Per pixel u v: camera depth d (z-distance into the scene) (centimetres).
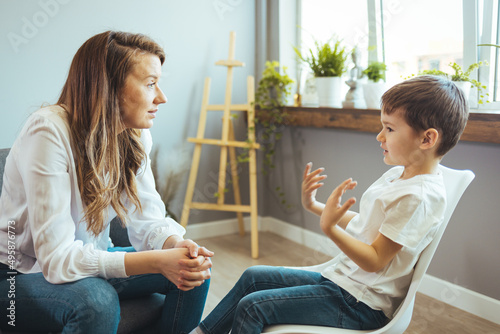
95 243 136
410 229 111
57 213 113
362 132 259
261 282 133
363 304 119
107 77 119
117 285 133
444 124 116
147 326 137
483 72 219
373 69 253
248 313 118
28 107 264
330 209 107
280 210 334
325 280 131
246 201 340
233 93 322
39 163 112
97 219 123
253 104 302
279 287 133
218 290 242
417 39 249
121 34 124
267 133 316
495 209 201
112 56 120
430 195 114
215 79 315
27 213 119
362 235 125
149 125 129
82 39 272
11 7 253
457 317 211
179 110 306
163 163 305
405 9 253
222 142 300
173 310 136
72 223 117
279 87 307
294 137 311
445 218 117
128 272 115
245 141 318
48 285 112
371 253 110
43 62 264
